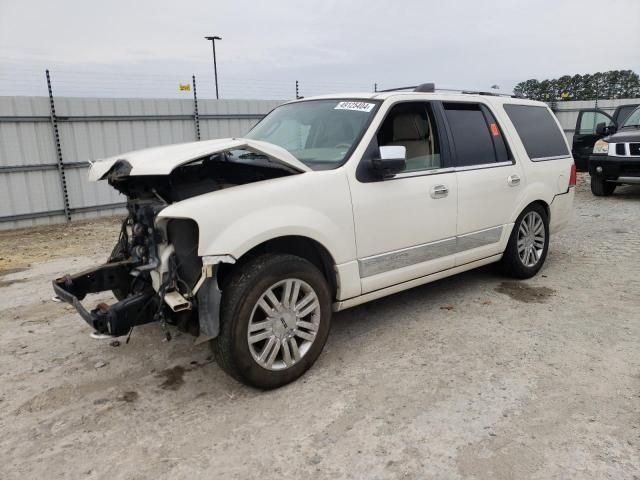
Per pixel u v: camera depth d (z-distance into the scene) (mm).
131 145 11875
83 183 11281
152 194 3537
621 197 11039
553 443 2785
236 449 2820
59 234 9641
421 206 4184
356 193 3750
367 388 3406
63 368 3828
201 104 12734
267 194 3307
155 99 12031
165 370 3768
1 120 10211
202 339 3098
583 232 7863
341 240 3668
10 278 6441
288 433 2947
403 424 2996
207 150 3213
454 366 3672
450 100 4688
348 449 2789
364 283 3885
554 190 5582
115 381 3619
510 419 3014
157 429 3031
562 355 3793
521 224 5297
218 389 3475
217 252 3012
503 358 3773
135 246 3568
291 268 3328
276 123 4648
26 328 4633
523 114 5480
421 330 4309
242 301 3143
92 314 3180
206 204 3057
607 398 3205
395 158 3740
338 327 4430
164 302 3160
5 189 10414
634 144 10070
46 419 3164
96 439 2951
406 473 2590
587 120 14266
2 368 3846
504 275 5551
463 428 2941
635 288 5199
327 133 4145
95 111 11258
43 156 10766
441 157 4477
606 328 4246
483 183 4730
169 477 2617
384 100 4141
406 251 4137
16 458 2795
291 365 3430
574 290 5188
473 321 4465
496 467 2611
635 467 2580
